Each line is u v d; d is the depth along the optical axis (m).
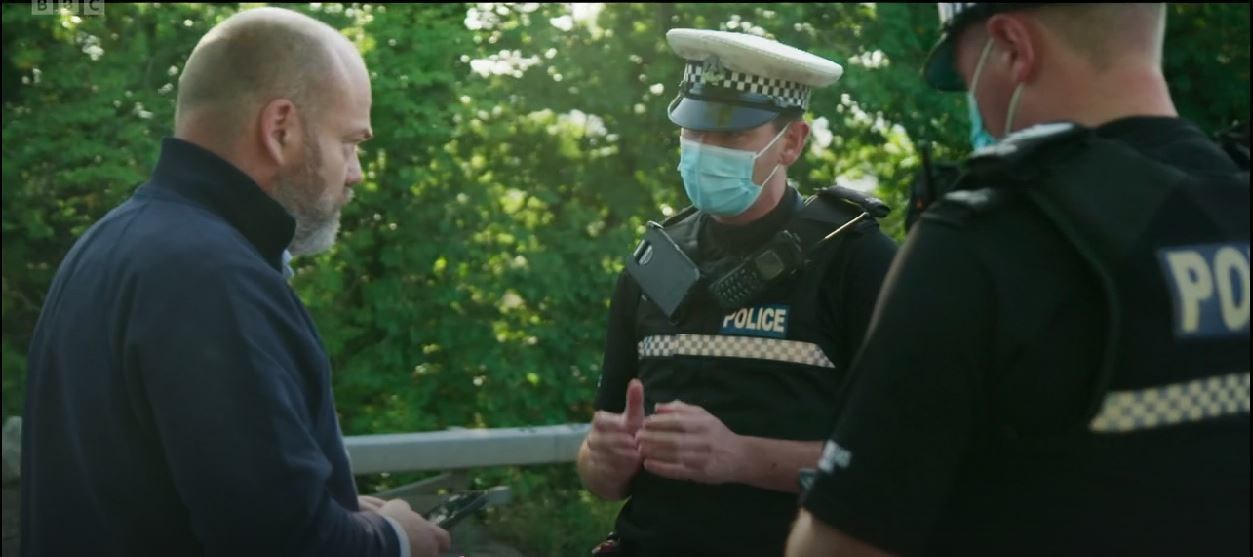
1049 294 1.36
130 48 6.38
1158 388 1.35
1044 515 1.38
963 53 1.55
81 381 1.89
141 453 1.86
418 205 6.47
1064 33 1.46
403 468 4.83
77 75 6.33
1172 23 7.55
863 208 2.55
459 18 6.54
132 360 1.83
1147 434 1.35
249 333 1.82
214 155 1.98
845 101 6.68
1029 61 1.47
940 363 1.38
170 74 6.51
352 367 6.39
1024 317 1.36
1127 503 1.36
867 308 2.46
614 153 6.84
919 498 1.39
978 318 1.37
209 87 2.00
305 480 1.83
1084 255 1.35
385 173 6.47
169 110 6.42
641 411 2.56
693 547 2.50
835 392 2.50
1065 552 1.37
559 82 6.51
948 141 6.87
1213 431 1.36
